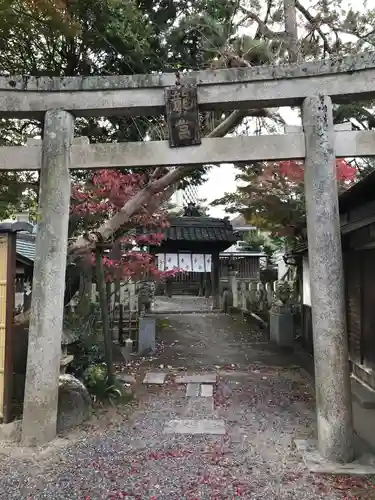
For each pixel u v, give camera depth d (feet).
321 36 25.04
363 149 14.46
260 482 12.11
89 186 25.61
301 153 14.74
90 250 21.42
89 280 27.86
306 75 14.64
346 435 13.34
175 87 15.02
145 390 21.88
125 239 29.01
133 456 13.83
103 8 19.54
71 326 21.79
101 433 15.88
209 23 22.11
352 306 24.49
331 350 13.66
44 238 15.24
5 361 15.99
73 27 16.17
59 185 15.40
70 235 26.37
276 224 32.96
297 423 17.03
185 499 11.20
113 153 15.47
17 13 15.30
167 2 24.43
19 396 18.44
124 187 24.94
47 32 17.76
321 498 11.27
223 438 15.46
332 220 14.17
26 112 15.87
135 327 32.09
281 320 33.78
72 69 23.32
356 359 23.77
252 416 17.93
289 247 41.96
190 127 15.05
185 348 32.63
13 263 16.29
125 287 32.30
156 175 24.75
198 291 73.67
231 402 19.93
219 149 15.11
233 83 15.02
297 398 20.48
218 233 50.44
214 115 27.09
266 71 14.82
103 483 12.06
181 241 49.65
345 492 11.55
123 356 28.78
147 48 22.34
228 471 12.78
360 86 14.34
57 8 15.14
